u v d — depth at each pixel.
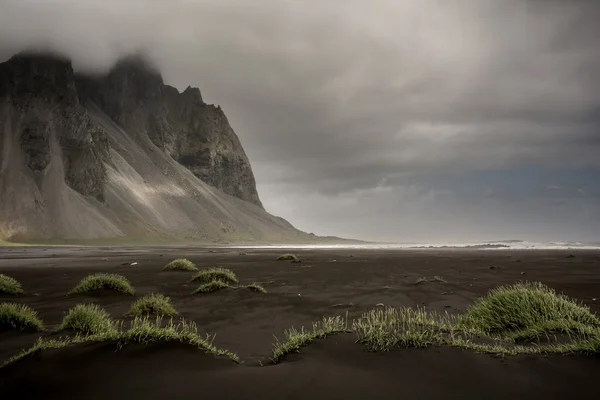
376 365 5.75
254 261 42.16
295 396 4.63
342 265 35.06
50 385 5.09
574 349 6.32
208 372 5.54
